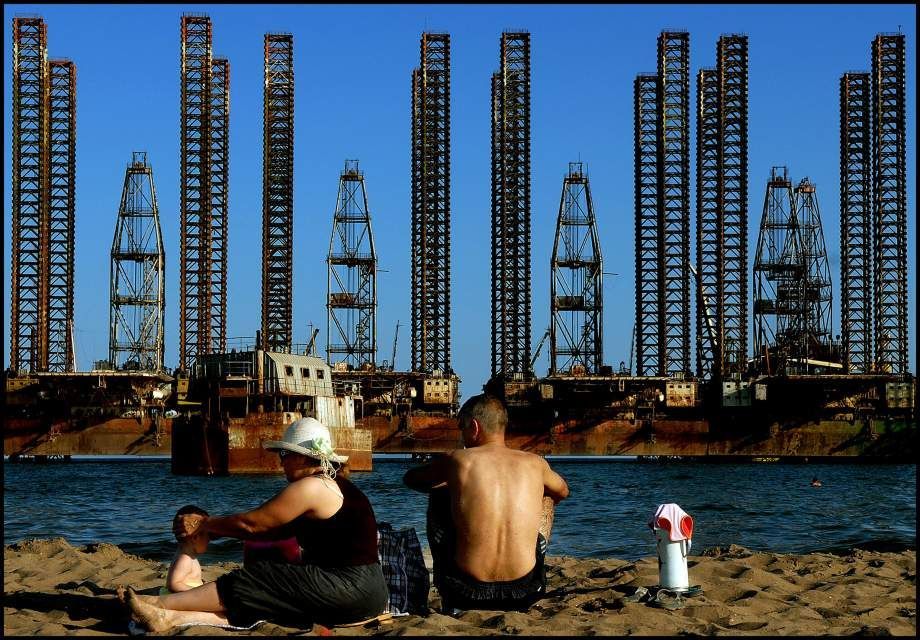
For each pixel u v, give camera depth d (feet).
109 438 483.92
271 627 45.27
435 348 542.98
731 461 531.09
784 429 504.43
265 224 527.81
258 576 45.83
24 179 524.93
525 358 533.55
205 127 513.45
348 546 46.19
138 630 45.06
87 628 47.39
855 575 69.26
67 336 532.32
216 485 318.24
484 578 47.50
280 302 529.86
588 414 508.94
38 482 331.77
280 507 45.60
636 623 48.44
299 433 46.65
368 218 522.06
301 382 405.80
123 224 507.71
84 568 66.74
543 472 48.70
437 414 501.56
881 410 506.07
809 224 563.48
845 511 181.16
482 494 47.50
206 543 49.39
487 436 49.08
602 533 132.46
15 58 523.70
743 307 525.34
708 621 50.98
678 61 536.83
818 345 562.66
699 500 228.22
